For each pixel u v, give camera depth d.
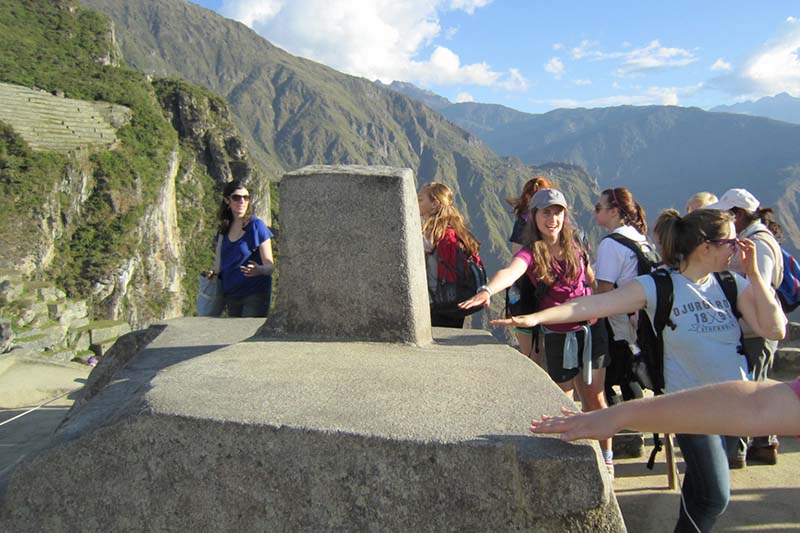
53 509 1.97
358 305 3.04
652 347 2.91
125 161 63.22
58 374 7.73
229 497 1.88
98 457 1.94
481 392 2.18
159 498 1.92
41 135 56.16
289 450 1.83
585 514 1.70
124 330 29.45
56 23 81.81
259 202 86.38
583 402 4.02
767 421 1.41
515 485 1.73
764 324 2.78
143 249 63.19
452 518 1.77
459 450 1.75
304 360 2.60
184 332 3.87
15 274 27.55
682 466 4.20
